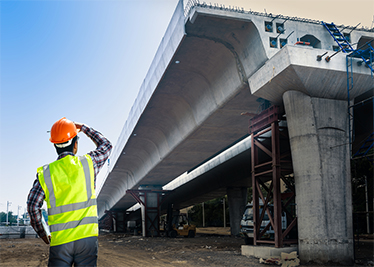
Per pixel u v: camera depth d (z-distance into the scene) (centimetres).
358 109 2252
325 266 1495
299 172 1658
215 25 1814
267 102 2048
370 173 2898
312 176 1614
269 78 1759
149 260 1844
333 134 1666
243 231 2391
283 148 2786
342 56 1686
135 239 4125
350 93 1731
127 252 2350
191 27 1827
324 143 1641
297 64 1602
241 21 1783
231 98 2189
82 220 352
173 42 2047
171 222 4403
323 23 1912
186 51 2048
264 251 1739
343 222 1593
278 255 1677
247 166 3781
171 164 3994
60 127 373
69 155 369
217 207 9769
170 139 3369
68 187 352
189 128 2872
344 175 1648
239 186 4488
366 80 1709
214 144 3225
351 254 1574
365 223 3494
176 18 1969
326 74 1650
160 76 2380
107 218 10750
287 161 1847
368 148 1798
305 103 1672
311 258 1562
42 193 349
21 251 2545
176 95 2684
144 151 4200
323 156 1625
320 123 1655
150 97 2694
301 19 1891
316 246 1556
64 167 357
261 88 1852
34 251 2545
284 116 2008
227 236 4462
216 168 4312
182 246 2720
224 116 2506
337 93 1702
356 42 1964
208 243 3044
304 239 1597
